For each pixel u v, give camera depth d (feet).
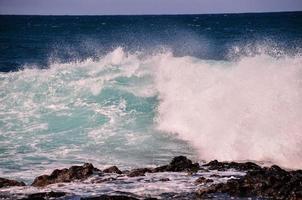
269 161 69.36
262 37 279.08
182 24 537.24
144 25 532.32
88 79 112.78
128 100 102.73
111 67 121.60
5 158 72.28
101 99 104.32
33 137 84.79
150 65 119.65
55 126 91.50
